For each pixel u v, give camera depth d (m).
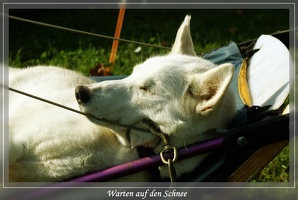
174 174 2.93
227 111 3.22
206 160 3.15
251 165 3.02
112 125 3.19
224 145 2.96
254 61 3.71
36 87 3.70
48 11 7.93
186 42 3.68
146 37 7.19
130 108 3.19
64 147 3.19
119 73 6.17
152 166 3.00
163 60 3.31
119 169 3.01
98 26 7.52
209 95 3.06
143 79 3.19
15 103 3.59
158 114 3.15
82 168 3.21
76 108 3.38
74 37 7.19
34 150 3.22
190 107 3.10
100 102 3.13
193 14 7.96
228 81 2.91
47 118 3.29
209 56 3.95
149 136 3.20
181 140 3.16
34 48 6.91
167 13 7.99
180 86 3.16
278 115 3.07
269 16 7.93
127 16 7.86
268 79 3.42
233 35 7.30
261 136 2.93
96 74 6.08
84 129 3.24
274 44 3.61
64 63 6.45
